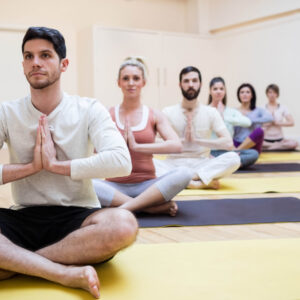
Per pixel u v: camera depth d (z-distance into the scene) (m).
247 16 8.00
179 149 2.74
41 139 1.56
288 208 2.76
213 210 2.74
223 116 4.84
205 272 1.63
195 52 8.38
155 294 1.43
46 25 7.26
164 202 2.60
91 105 1.67
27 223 1.63
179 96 8.23
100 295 1.42
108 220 1.48
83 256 1.50
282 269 1.65
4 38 6.56
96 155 1.58
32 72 1.55
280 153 6.32
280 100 7.76
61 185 1.64
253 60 8.10
